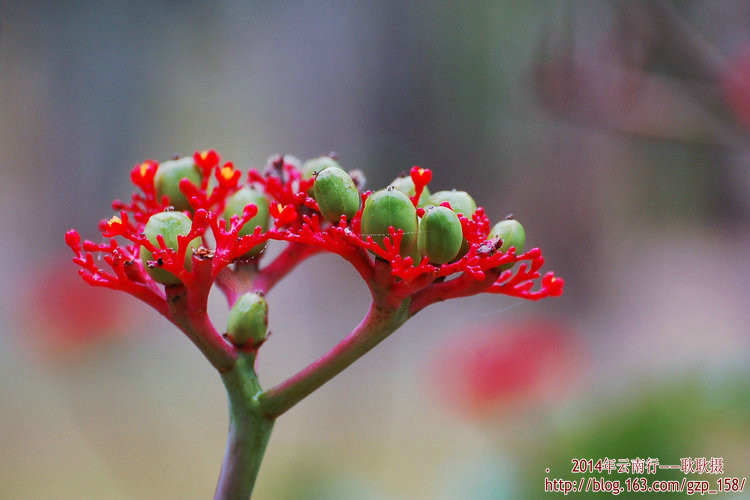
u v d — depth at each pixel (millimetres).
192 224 455
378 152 1523
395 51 1474
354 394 1298
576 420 615
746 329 1123
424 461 1093
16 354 1193
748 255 1469
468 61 1406
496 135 1454
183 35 1559
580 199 1490
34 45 1495
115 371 974
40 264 1392
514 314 1488
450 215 456
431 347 1319
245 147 1718
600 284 1528
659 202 1521
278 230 472
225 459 468
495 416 739
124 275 460
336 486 701
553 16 925
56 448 1169
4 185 1542
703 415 593
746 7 895
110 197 1577
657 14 865
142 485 1035
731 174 1461
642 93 879
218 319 1432
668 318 1475
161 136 1642
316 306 1549
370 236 458
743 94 852
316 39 1582
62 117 1540
